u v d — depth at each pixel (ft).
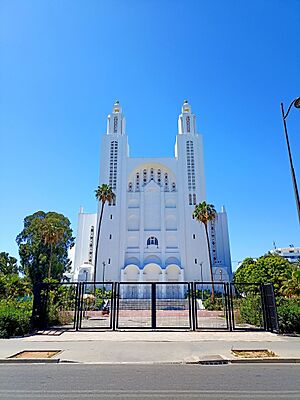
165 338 50.62
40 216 222.48
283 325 55.52
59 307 76.23
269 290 59.41
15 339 49.49
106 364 33.17
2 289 91.20
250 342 46.01
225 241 270.05
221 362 33.60
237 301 98.94
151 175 278.67
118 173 262.26
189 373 28.66
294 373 28.50
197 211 200.44
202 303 163.63
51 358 35.22
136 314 117.19
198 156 270.26
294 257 403.13
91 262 258.98
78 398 21.17
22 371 29.84
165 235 254.47
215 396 21.49
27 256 200.13
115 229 245.86
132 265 237.45
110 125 281.13
